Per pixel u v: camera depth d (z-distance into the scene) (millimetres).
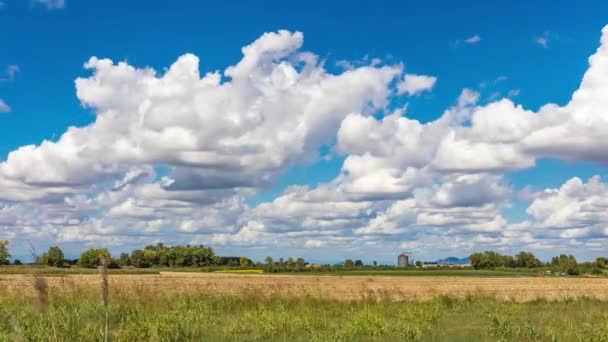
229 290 32938
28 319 16516
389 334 17703
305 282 55438
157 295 26266
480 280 67688
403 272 123125
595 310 28484
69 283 26828
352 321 19422
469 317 25750
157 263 143250
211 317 21000
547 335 18312
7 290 26453
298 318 20141
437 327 20766
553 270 127875
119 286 29047
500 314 24266
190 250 146000
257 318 19750
